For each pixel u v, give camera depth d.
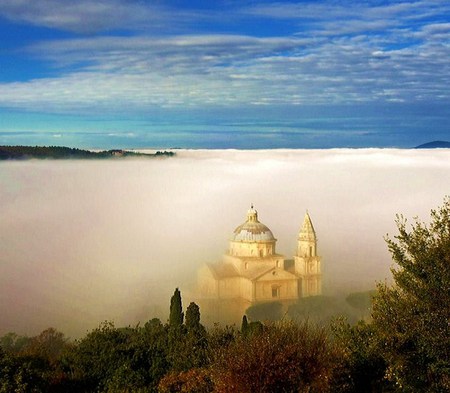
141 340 38.91
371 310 27.44
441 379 23.91
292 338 23.52
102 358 35.16
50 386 31.47
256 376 22.17
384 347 25.94
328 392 22.64
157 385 31.28
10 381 28.03
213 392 24.03
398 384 25.03
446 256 24.48
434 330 24.09
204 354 34.38
